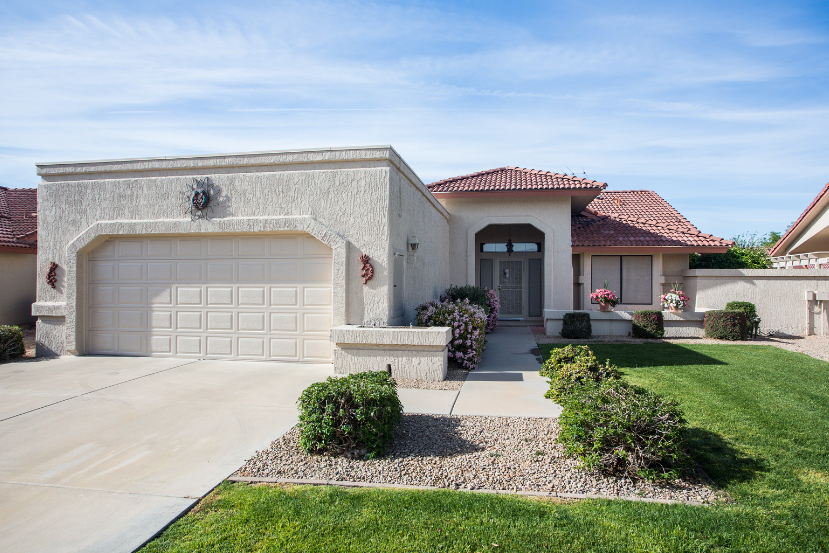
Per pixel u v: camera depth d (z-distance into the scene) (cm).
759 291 1483
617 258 1666
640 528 365
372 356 850
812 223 1738
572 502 410
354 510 391
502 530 363
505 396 732
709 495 423
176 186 978
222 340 977
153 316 1007
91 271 1032
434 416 632
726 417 623
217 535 357
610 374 723
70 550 339
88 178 1018
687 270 1603
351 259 912
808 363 976
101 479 450
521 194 1516
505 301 1856
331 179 923
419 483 443
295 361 948
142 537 354
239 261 973
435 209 1365
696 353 1094
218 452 514
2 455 505
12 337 1012
